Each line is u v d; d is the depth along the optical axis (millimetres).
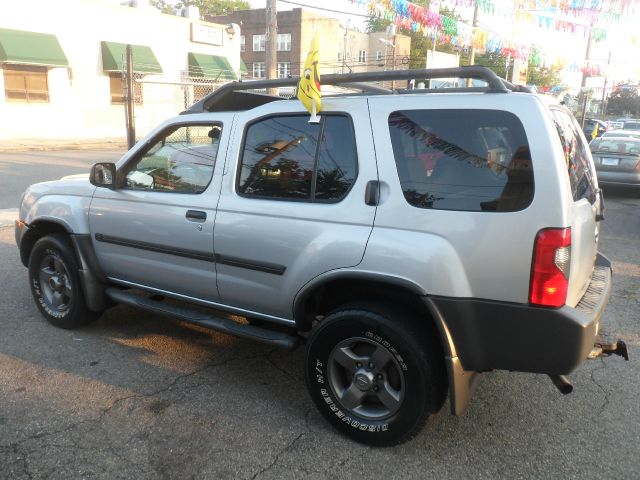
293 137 3381
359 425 3135
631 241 8547
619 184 12250
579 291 3037
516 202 2703
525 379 3980
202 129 3832
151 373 3936
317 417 3434
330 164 3223
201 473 2879
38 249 4617
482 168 2799
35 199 4711
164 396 3625
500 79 2959
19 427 3215
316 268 3174
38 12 23781
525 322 2732
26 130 24359
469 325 2820
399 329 2928
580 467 2998
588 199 3242
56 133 25422
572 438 3268
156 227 3912
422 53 51500
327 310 3471
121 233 4133
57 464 2900
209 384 3807
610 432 3336
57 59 23906
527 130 2707
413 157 2967
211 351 4332
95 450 3029
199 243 3691
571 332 2684
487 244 2742
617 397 3756
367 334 3029
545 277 2660
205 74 30234
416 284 2863
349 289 3270
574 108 25797
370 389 3102
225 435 3215
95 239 4324
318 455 3057
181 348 4371
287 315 3461
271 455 3043
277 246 3336
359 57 52781
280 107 3467
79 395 3596
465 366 2891
